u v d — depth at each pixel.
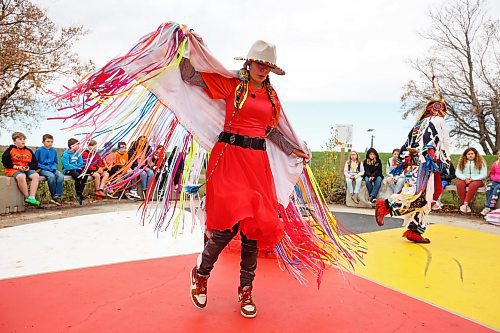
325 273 3.55
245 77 2.64
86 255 4.02
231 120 2.61
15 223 5.97
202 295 2.67
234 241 3.97
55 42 13.31
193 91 2.76
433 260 4.14
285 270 3.54
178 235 5.02
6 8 12.77
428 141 4.55
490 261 4.14
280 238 2.58
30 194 7.21
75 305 2.73
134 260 3.79
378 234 5.34
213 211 2.51
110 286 3.09
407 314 2.76
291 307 2.80
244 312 2.61
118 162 3.25
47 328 2.40
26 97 12.95
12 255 4.00
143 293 2.96
